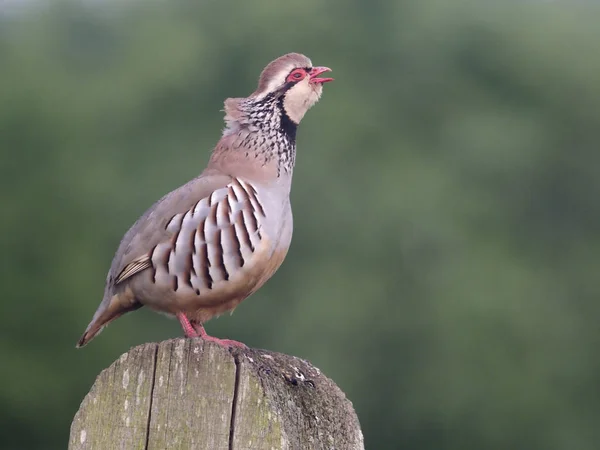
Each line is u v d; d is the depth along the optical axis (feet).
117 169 77.05
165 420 16.94
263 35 84.94
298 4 87.30
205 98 83.25
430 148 83.92
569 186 86.38
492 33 89.25
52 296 67.56
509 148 82.89
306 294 71.00
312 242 73.20
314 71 23.08
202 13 89.61
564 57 89.10
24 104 74.08
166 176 76.02
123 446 17.02
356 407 69.82
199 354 16.94
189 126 82.12
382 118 83.61
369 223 73.92
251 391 16.71
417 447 70.59
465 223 77.05
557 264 82.74
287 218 22.09
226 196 21.22
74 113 77.05
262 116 22.52
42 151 73.46
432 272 72.74
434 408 68.85
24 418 67.00
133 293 21.63
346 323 69.97
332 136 78.48
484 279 72.59
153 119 81.97
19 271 68.44
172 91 82.43
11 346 66.95
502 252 76.69
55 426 67.51
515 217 82.12
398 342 70.33
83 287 68.39
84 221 71.51
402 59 88.17
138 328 69.10
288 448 16.55
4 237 68.74
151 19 91.97
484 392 68.74
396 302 71.46
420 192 76.79
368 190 76.79
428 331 69.92
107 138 80.02
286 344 69.87
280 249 21.85
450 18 90.53
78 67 88.89
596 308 79.92
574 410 73.15
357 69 86.69
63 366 67.10
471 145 83.30
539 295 75.20
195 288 21.15
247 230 21.24
